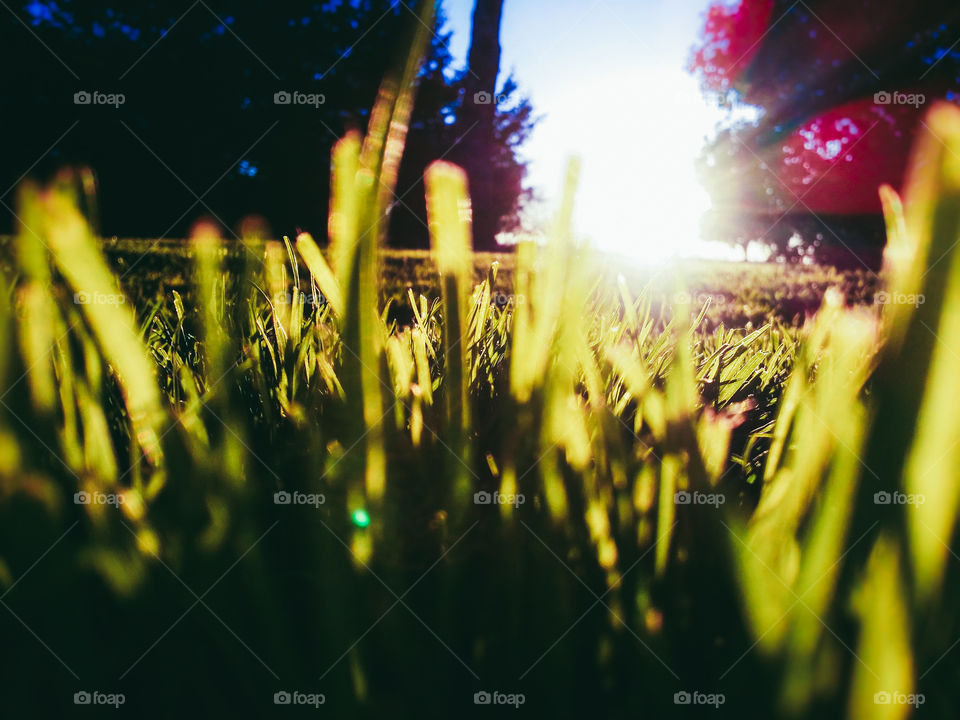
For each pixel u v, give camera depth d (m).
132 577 0.07
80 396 0.08
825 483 0.07
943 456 0.06
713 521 0.07
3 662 0.07
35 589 0.07
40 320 0.07
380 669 0.08
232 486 0.08
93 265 0.07
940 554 0.06
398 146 0.07
